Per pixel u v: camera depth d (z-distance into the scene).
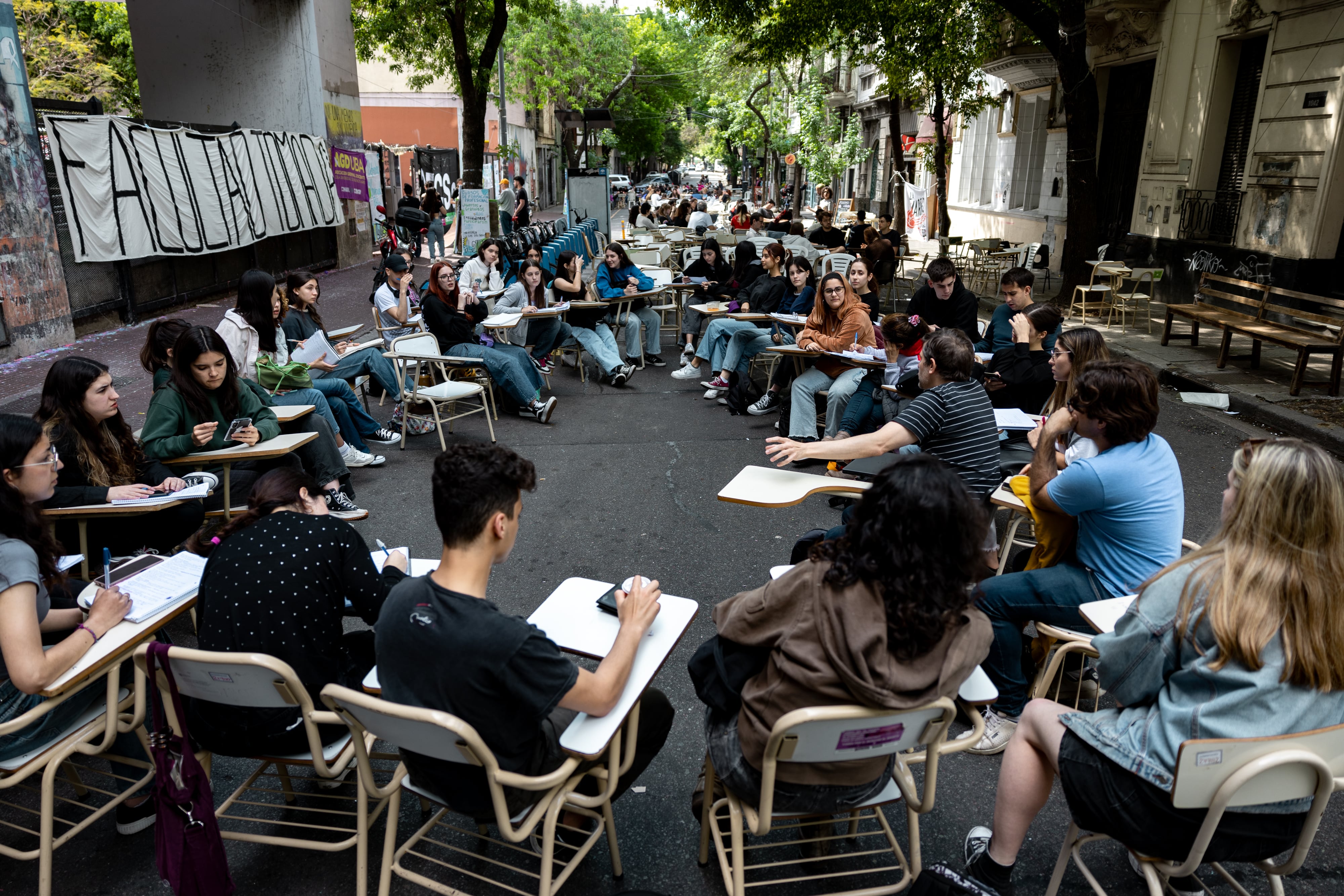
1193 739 1.90
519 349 7.76
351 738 2.36
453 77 22.69
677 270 15.00
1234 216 11.76
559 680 2.06
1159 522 2.98
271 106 16.95
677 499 5.84
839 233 16.53
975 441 3.65
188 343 4.23
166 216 11.80
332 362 6.49
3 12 8.91
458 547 2.10
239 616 2.42
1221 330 11.04
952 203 24.22
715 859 2.73
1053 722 2.24
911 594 1.95
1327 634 1.85
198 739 2.50
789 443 3.61
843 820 2.91
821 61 34.06
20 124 9.17
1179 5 12.78
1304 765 1.86
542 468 6.46
